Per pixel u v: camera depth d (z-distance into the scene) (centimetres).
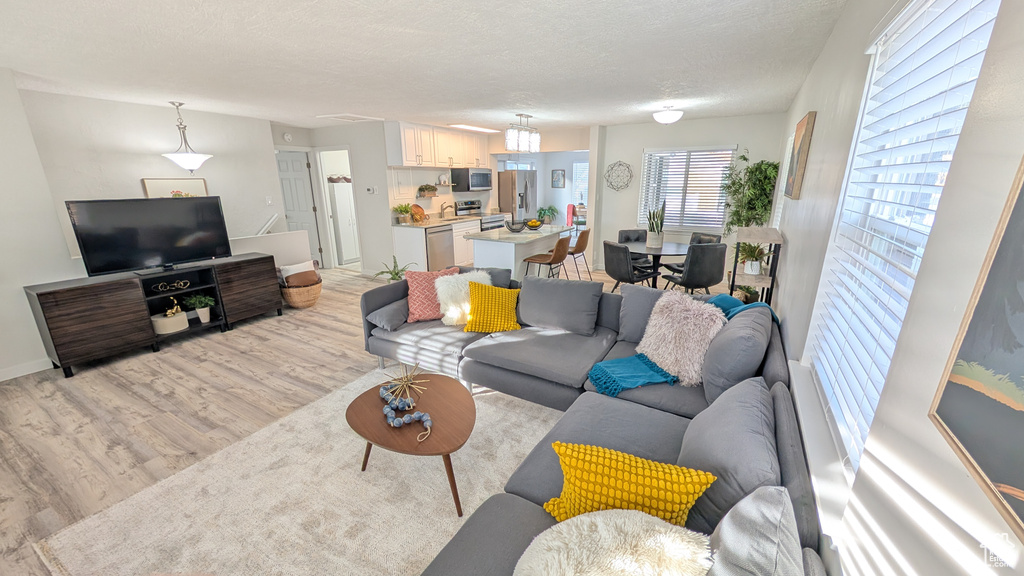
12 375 307
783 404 139
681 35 222
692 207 597
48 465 212
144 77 301
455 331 296
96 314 320
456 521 179
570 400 232
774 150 524
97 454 221
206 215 393
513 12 192
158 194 420
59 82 314
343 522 179
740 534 88
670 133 584
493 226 724
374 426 187
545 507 134
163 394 283
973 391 56
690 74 304
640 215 634
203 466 212
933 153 92
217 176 471
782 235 307
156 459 217
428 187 657
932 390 67
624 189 637
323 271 679
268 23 203
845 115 161
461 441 177
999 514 50
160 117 417
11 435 237
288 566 159
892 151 113
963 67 83
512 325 298
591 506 117
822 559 102
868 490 83
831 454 118
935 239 72
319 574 156
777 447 123
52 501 189
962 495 58
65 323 305
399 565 160
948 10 91
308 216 684
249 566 159
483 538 124
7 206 298
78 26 204
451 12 191
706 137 562
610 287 572
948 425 61
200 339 387
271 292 446
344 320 443
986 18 78
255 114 474
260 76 301
